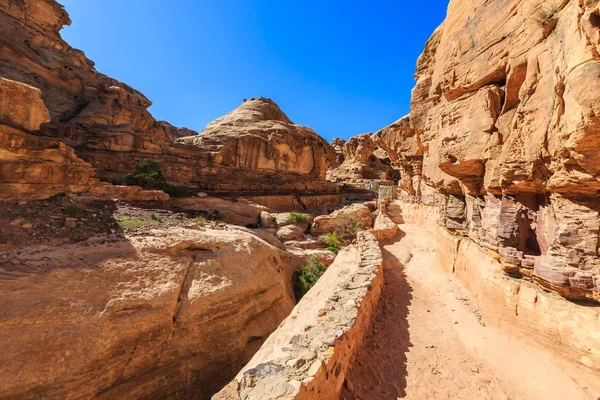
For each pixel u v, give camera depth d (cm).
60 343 941
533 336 688
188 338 1226
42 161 1617
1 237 1202
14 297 965
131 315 1113
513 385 582
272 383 431
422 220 2572
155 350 1132
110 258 1264
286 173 5497
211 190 4062
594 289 570
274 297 1703
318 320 674
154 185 2977
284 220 3516
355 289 843
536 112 668
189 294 1320
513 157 731
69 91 3497
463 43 979
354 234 3459
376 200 4688
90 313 1043
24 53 3044
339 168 8100
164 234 1567
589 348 574
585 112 466
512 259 762
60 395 897
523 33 722
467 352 695
